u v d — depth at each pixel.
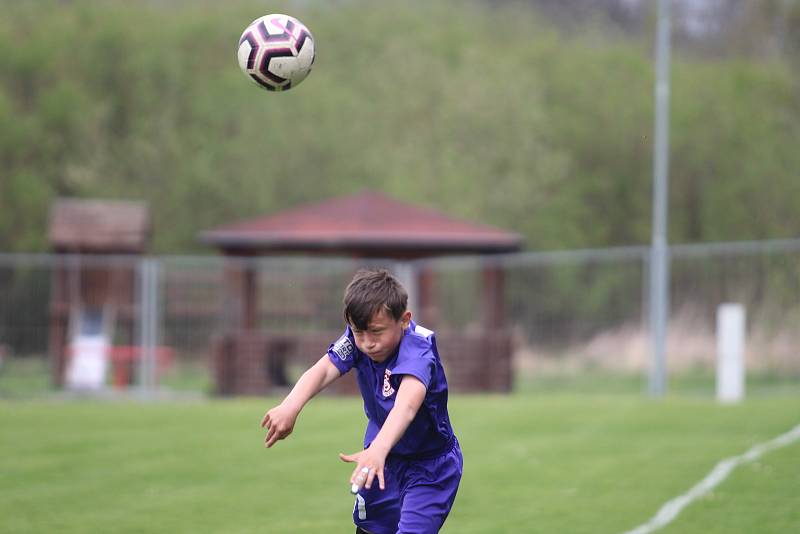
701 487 32.50
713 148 125.81
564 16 155.62
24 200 113.69
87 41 122.56
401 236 71.69
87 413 56.16
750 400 60.00
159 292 79.12
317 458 39.53
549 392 74.50
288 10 133.25
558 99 135.00
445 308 93.88
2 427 49.53
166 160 118.31
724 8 143.75
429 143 122.31
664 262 65.62
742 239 123.12
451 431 18.98
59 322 74.12
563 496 31.56
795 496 30.84
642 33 149.50
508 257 73.75
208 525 28.00
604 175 132.00
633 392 73.50
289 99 120.06
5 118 113.50
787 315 76.38
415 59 125.31
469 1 147.50
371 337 17.47
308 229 72.88
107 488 33.47
